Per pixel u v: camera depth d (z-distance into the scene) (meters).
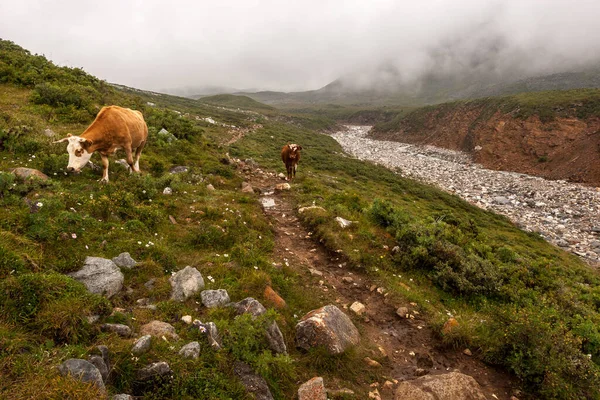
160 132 18.98
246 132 57.28
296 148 17.62
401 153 89.50
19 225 5.75
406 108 192.12
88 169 10.43
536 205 43.12
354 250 9.74
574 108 76.62
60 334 3.71
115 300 5.07
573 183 59.19
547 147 71.75
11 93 17.81
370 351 6.00
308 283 7.90
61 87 19.44
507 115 86.31
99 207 7.60
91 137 9.47
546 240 31.72
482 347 6.39
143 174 11.48
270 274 7.39
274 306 6.16
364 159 68.00
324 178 33.75
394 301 7.80
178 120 23.27
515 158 74.50
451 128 104.69
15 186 7.20
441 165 72.25
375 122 190.38
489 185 53.81
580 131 70.06
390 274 9.18
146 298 5.39
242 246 8.16
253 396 3.94
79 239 6.23
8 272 4.21
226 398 3.68
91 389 3.00
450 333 6.60
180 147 18.19
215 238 8.25
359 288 8.27
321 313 5.97
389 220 12.33
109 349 3.69
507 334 6.09
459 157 85.75
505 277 10.67
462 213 34.06
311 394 4.30
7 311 3.71
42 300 3.97
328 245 9.84
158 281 5.81
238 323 4.77
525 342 5.96
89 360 3.38
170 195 10.47
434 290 9.14
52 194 7.62
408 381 5.21
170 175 11.62
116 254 6.30
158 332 4.35
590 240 32.47
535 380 5.57
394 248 10.52
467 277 9.61
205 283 6.21
